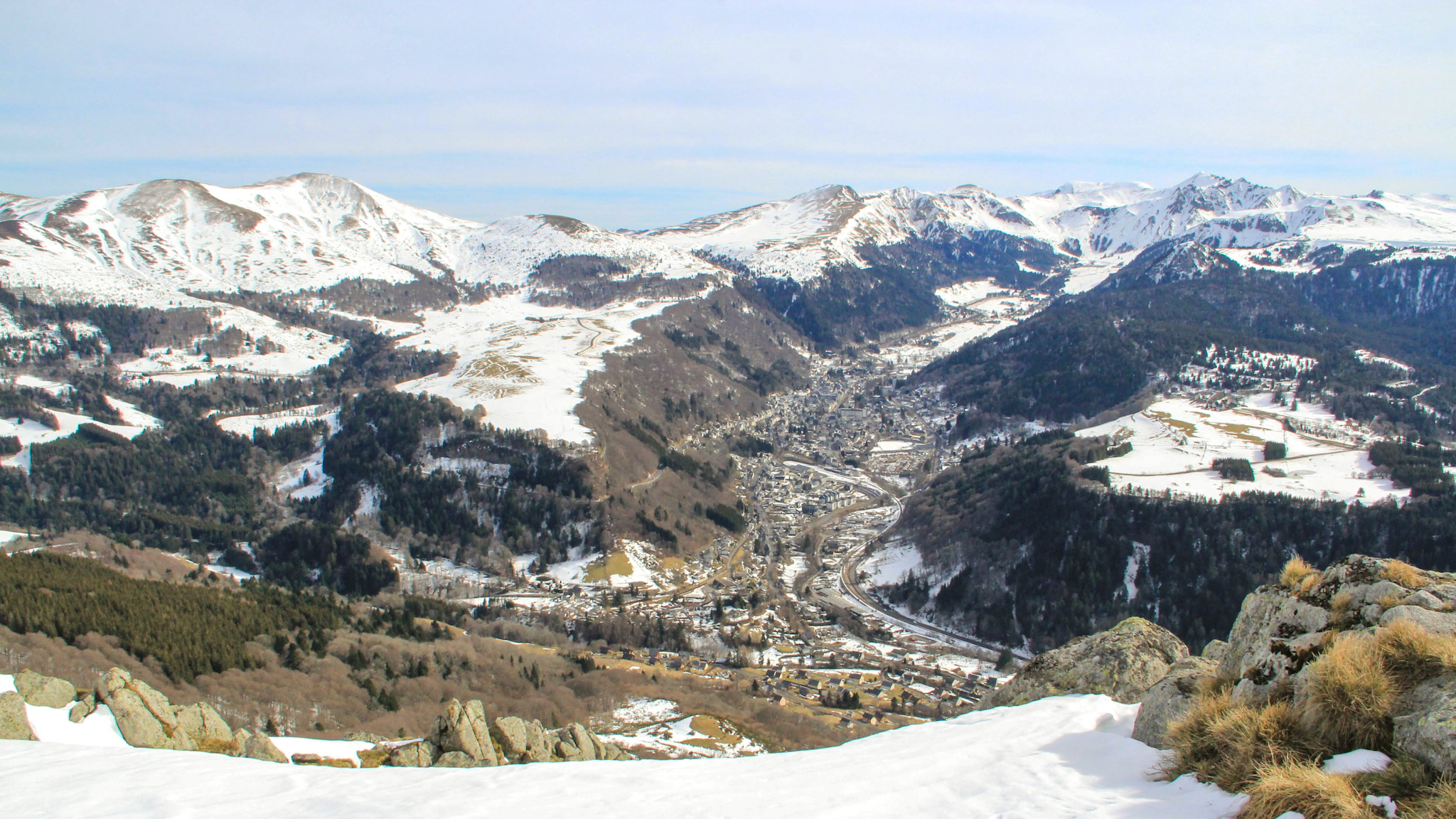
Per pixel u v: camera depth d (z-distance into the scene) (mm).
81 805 22922
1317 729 19344
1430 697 18188
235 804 22438
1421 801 15938
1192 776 19953
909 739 26312
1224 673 25438
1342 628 22734
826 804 20000
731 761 25219
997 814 18562
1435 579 22953
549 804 21109
